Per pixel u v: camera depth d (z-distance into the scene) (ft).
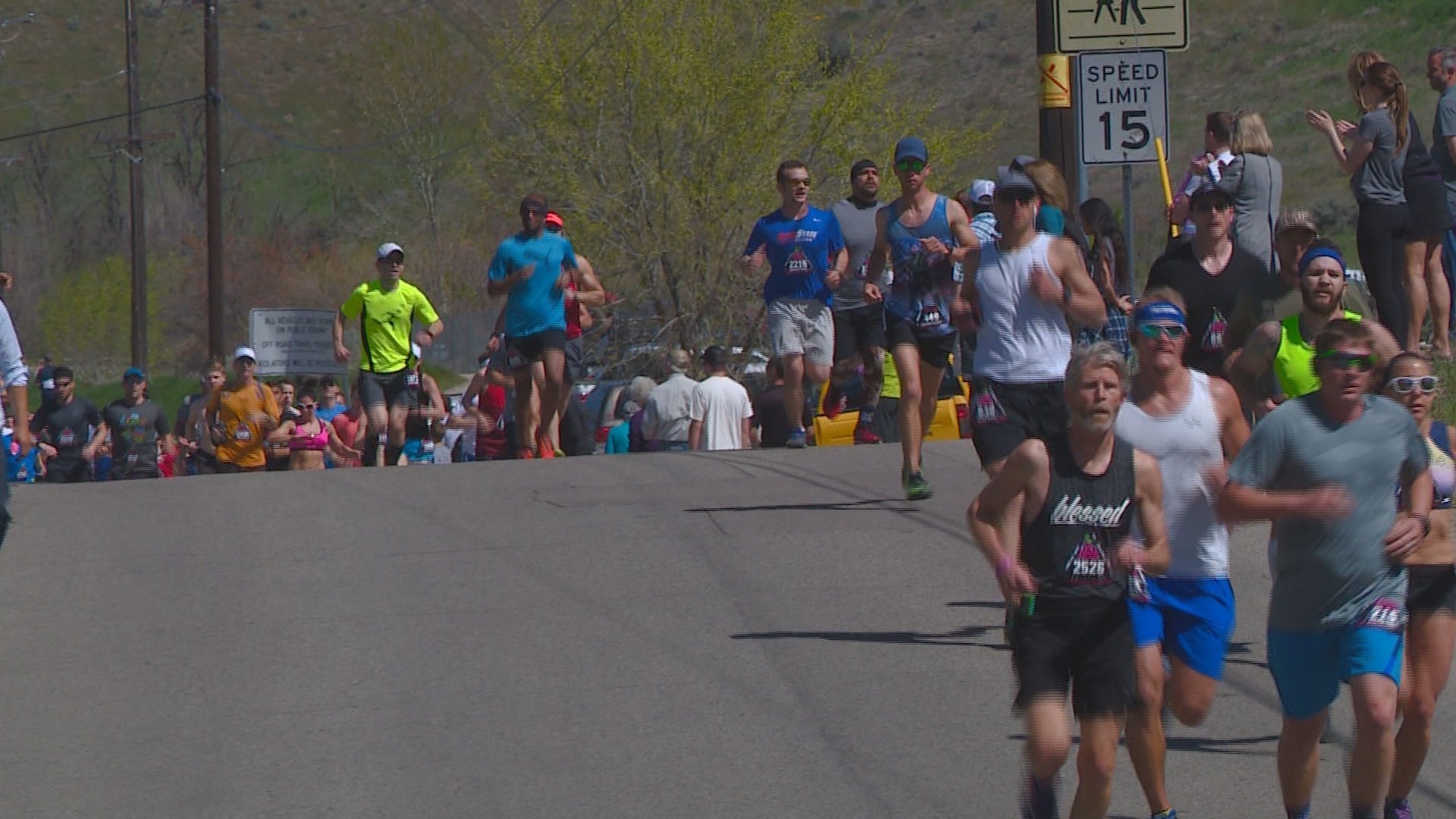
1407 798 79.66
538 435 193.36
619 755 89.25
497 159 412.77
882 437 201.46
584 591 121.29
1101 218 129.59
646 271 404.57
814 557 128.36
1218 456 78.07
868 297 133.59
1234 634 107.76
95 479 232.94
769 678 100.99
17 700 101.19
